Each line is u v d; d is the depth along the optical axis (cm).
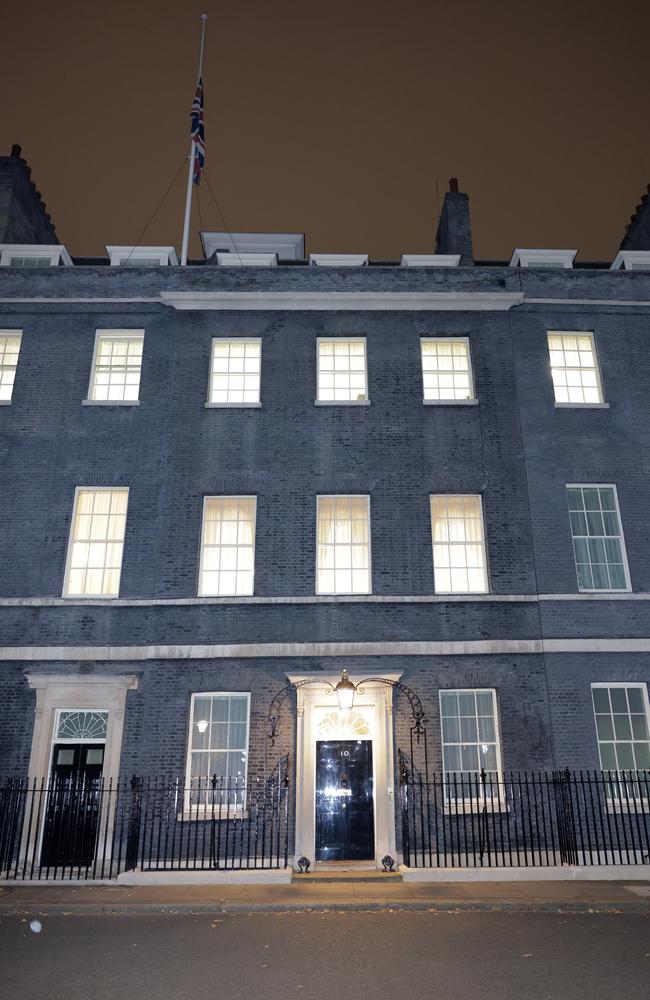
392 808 1564
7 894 1322
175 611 1698
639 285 2028
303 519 1786
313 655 1662
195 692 1645
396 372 1928
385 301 1980
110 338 1984
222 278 1997
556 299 2003
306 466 1830
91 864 1553
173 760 1588
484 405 1900
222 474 1819
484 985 814
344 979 840
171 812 1559
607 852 1555
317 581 1755
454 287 2006
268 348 1944
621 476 1848
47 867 1493
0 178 2294
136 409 1888
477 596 1714
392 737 1605
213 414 1875
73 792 1582
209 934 1057
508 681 1661
